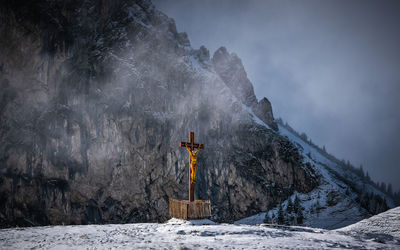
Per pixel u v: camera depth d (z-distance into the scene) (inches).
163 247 449.4
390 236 689.6
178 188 3058.6
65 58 2736.2
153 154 2999.5
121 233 647.1
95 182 2758.4
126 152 2876.5
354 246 515.2
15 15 2471.7
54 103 2684.5
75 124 2677.2
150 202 2945.4
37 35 2561.5
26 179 2492.6
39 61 2586.1
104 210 2787.9
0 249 477.1
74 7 2965.1
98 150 2765.7
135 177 2915.8
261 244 473.7
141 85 3164.4
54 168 2581.2
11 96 2512.3
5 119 2461.9
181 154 3137.3
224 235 572.7
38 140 2549.2
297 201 3024.1
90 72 3014.3
